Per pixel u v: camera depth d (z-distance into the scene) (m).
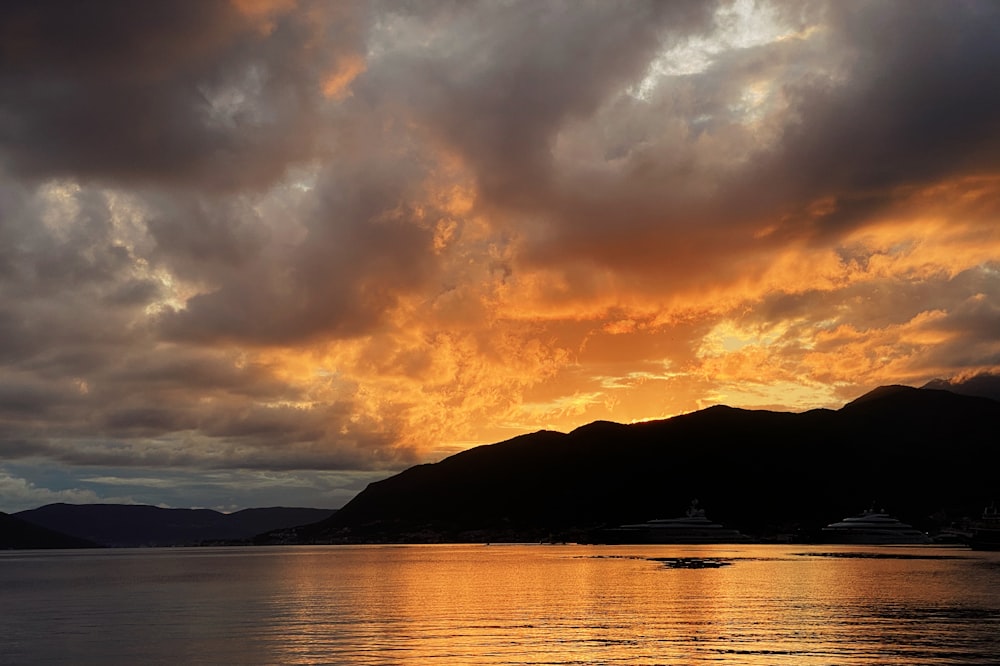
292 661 71.50
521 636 82.75
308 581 180.12
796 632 83.94
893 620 92.88
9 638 88.31
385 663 69.56
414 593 140.50
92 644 83.19
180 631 91.94
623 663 68.00
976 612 100.56
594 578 172.62
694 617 97.38
